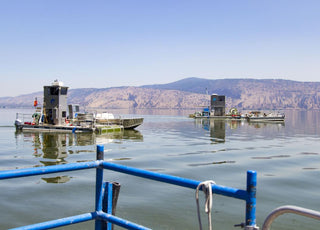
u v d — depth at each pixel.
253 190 2.36
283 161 19.52
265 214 9.05
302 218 8.68
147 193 11.30
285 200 10.53
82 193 11.20
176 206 9.75
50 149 24.50
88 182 12.90
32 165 17.42
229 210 9.41
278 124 71.38
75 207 9.55
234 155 22.12
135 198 10.63
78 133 38.62
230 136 39.16
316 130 52.94
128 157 20.69
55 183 12.73
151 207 9.62
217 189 2.52
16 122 40.97
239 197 2.41
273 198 10.76
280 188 12.25
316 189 12.11
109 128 42.56
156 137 36.75
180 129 52.09
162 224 8.20
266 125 65.81
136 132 44.38
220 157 21.06
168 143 30.14
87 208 9.48
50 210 9.27
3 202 10.05
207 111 94.12
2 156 20.81
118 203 10.05
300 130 52.47
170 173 15.31
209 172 15.60
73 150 24.00
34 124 41.31
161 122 77.38
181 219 8.60
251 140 34.22
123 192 11.44
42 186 12.23
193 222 8.38
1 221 8.33
